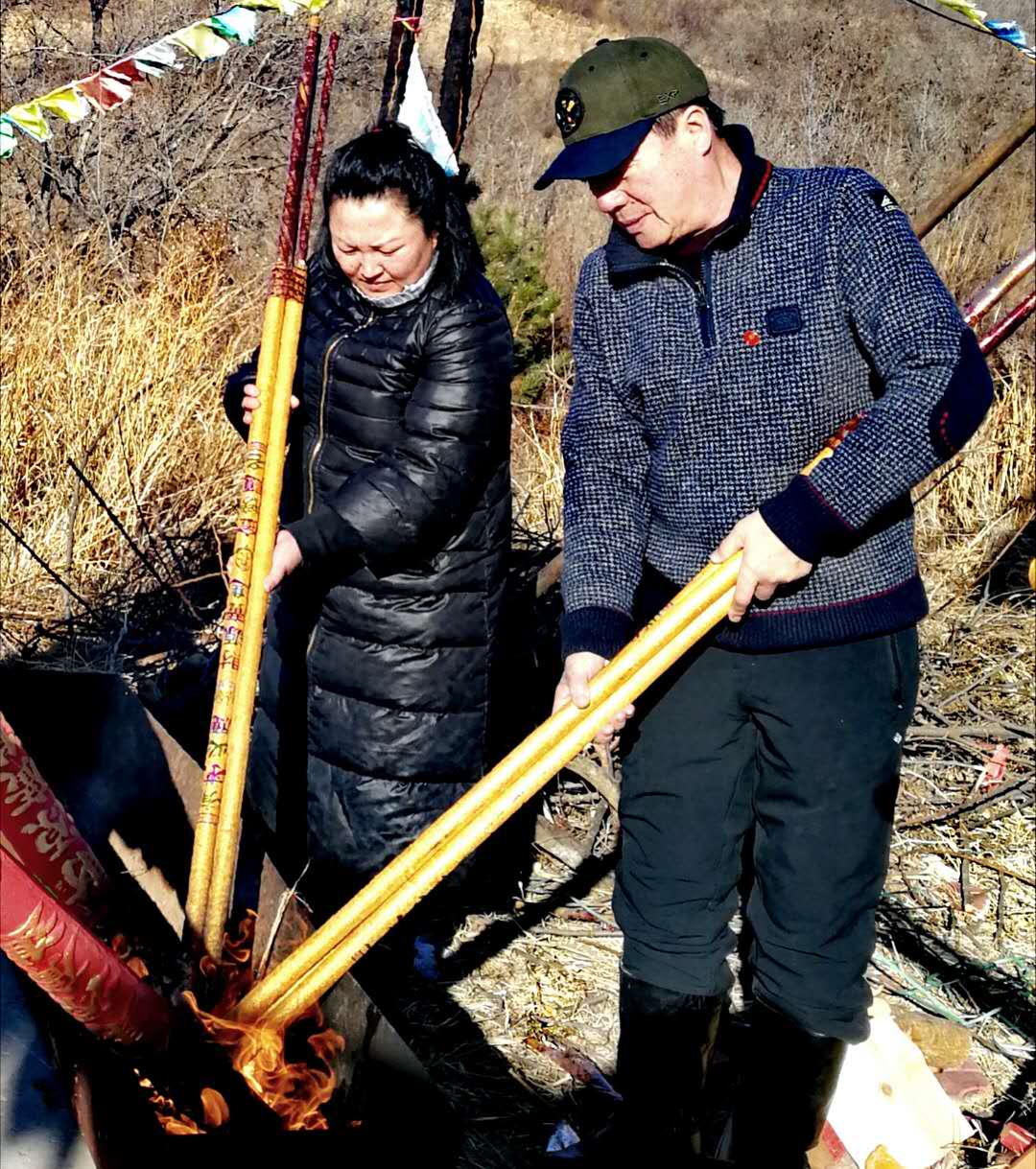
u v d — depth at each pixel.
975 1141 2.54
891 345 1.91
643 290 2.10
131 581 4.48
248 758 2.95
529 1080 2.69
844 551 2.02
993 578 5.23
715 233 1.99
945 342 1.88
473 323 2.48
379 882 1.89
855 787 2.11
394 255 2.39
